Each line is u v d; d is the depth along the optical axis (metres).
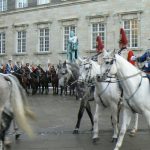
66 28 50.97
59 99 32.22
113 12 45.38
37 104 28.05
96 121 14.50
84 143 14.30
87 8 48.12
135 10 43.34
